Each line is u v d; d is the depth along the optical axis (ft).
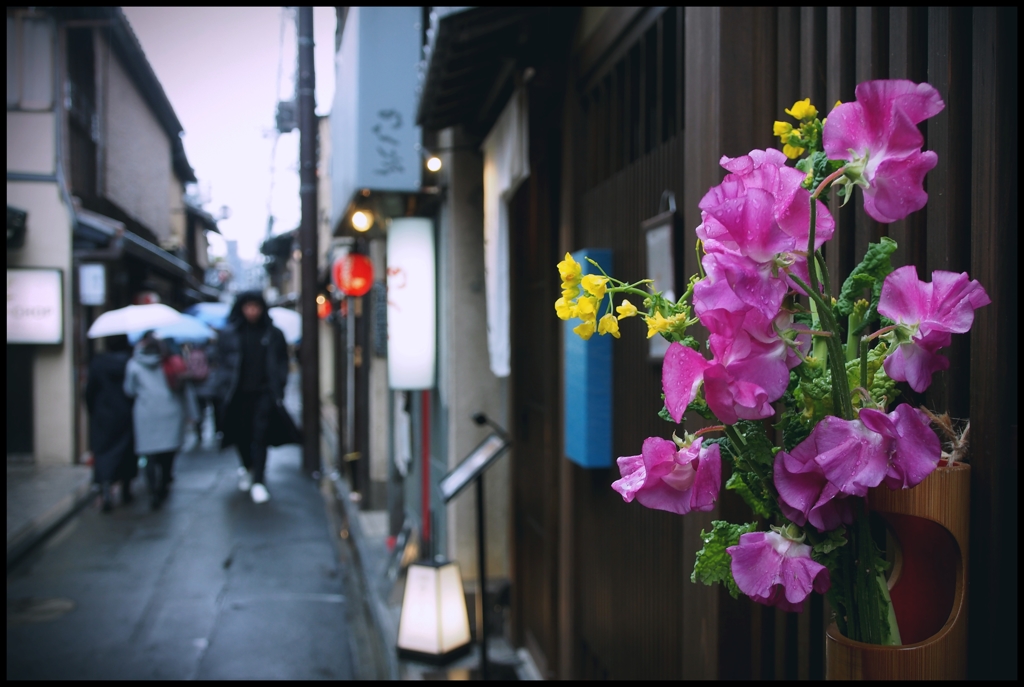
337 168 25.20
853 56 5.28
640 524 9.16
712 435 3.53
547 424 13.46
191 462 43.37
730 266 2.39
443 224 20.15
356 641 16.96
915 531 3.74
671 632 8.25
